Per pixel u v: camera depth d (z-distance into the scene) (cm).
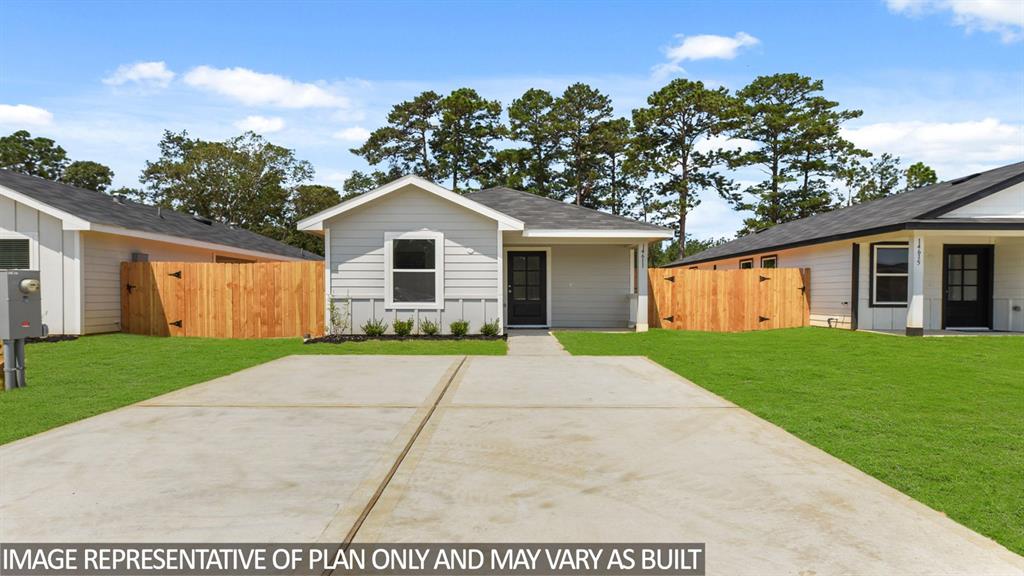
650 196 3538
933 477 374
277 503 325
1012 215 1265
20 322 682
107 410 565
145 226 1446
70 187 1570
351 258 1255
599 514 311
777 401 612
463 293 1259
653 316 1529
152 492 340
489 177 3684
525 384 699
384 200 1254
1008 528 298
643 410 560
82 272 1217
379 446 438
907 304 1367
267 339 1244
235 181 3597
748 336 1288
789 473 376
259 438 458
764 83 3338
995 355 968
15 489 344
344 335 1217
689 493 341
